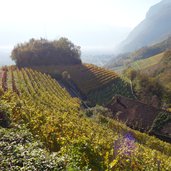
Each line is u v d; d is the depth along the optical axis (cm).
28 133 1656
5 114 2111
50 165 1166
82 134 2342
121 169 1725
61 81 11400
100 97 10494
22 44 14450
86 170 1234
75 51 14912
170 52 17000
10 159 1213
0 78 8019
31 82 8244
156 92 11212
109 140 2583
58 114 3669
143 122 6669
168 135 6216
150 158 2416
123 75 13050
